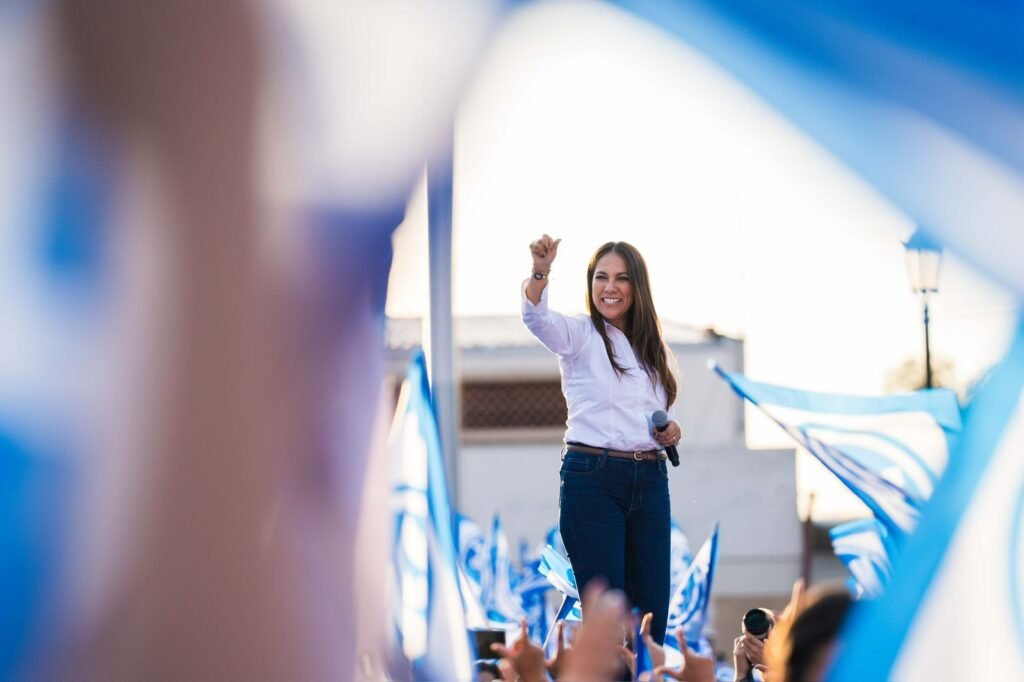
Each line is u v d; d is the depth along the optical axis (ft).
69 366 20.33
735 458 96.02
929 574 21.33
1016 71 20.58
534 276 21.16
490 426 104.78
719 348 103.24
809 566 93.91
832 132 21.29
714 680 15.17
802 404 25.27
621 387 21.26
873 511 24.36
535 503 103.24
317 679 20.71
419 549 23.86
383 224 21.01
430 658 22.93
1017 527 21.47
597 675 12.84
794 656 14.10
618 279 21.52
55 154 20.18
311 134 20.79
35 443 20.20
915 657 20.74
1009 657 20.92
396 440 24.93
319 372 20.92
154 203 20.38
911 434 24.72
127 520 20.27
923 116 20.90
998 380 21.84
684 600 27.02
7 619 19.94
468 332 107.24
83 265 20.30
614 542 21.02
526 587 33.19
